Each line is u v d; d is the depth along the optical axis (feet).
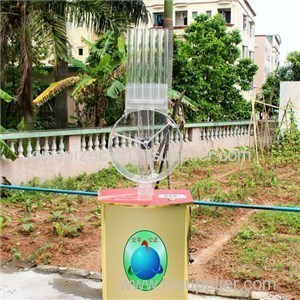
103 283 10.46
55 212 19.43
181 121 17.85
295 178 28.89
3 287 12.48
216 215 19.65
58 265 14.28
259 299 11.72
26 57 29.68
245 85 47.24
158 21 67.82
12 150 24.84
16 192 23.66
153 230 10.08
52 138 27.63
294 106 41.22
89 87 33.76
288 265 14.02
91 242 16.47
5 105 37.29
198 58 43.91
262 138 39.34
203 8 70.49
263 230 17.78
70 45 33.99
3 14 29.78
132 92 10.31
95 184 26.37
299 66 62.34
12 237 16.97
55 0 29.66
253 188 25.04
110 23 32.94
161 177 10.40
